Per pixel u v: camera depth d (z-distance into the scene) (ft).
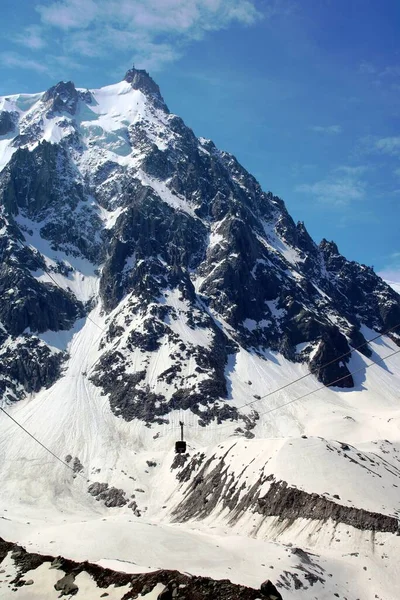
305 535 431.43
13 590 281.13
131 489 618.44
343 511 435.94
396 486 487.20
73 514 571.69
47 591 277.64
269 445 554.05
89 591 270.87
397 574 376.48
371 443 625.82
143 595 258.16
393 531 410.72
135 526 398.83
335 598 335.47
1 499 594.24
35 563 305.53
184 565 331.57
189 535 407.03
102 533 375.66
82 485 638.12
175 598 251.39
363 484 473.67
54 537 384.06
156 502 594.65
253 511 481.05
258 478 514.68
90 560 315.37
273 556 366.63
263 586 255.29
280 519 458.09
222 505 518.78
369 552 400.67
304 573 347.97
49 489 620.49
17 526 457.68
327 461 504.02
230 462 569.64
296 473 491.72
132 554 343.46
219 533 455.63
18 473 647.15
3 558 319.47
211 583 258.16
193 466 611.88
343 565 380.78
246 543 394.32
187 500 562.25
